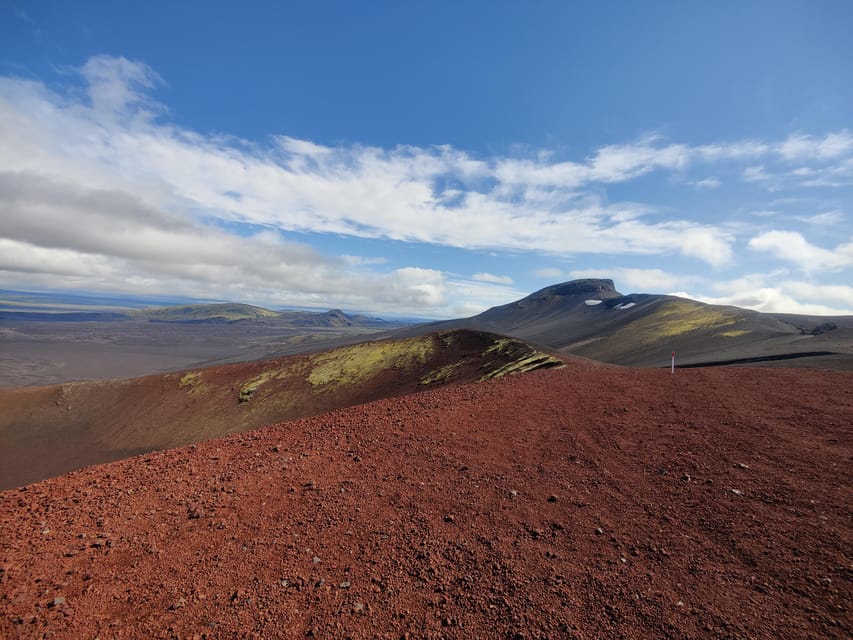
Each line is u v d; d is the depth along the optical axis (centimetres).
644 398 1384
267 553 643
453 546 636
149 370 18988
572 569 570
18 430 5228
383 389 4594
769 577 526
